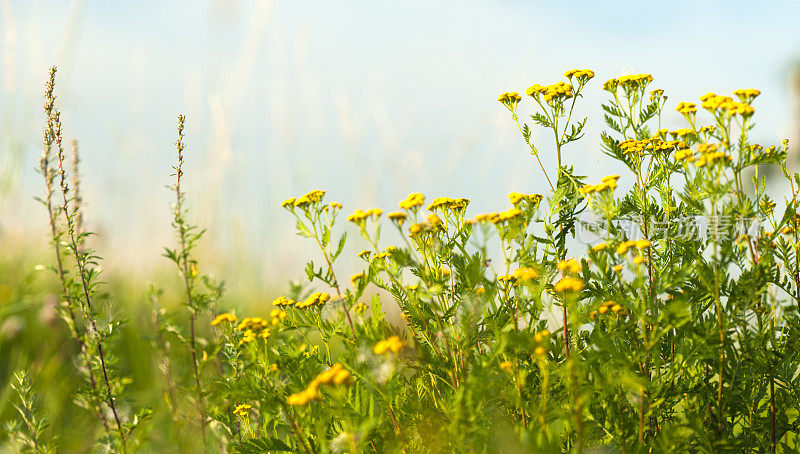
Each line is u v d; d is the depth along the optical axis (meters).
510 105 2.33
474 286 1.86
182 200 2.34
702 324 1.91
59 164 2.25
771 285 2.22
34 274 3.96
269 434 2.30
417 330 2.13
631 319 1.95
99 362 2.32
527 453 1.58
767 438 2.05
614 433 1.94
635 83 2.27
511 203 1.94
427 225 1.99
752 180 2.11
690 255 2.04
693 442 1.89
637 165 2.19
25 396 2.44
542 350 1.63
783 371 2.12
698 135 1.99
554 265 2.09
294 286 2.31
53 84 2.27
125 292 4.42
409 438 1.90
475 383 1.67
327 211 2.10
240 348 2.24
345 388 1.81
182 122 2.35
